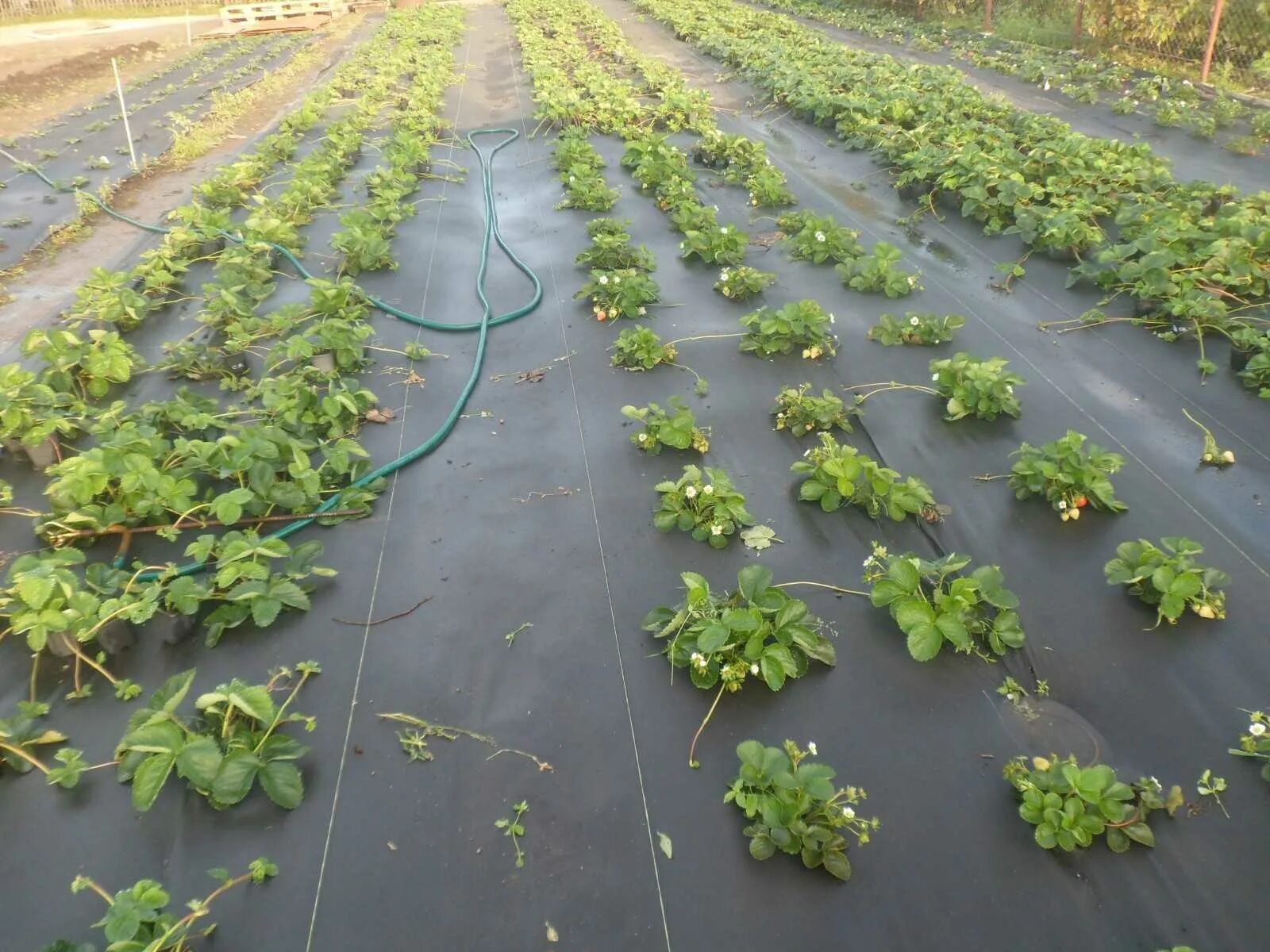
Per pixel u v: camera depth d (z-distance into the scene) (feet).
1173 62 43.14
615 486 15.96
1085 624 12.77
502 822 10.38
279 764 10.71
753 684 11.97
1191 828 10.03
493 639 12.90
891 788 10.62
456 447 17.25
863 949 9.09
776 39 53.62
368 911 9.55
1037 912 9.34
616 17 72.38
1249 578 13.42
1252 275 20.43
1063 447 14.82
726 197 30.17
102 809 10.62
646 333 19.29
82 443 17.61
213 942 9.26
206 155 38.17
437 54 55.93
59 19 88.33
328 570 13.66
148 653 12.66
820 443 16.93
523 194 31.71
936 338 20.03
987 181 26.66
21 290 25.09
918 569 12.66
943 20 61.26
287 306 21.56
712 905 9.49
